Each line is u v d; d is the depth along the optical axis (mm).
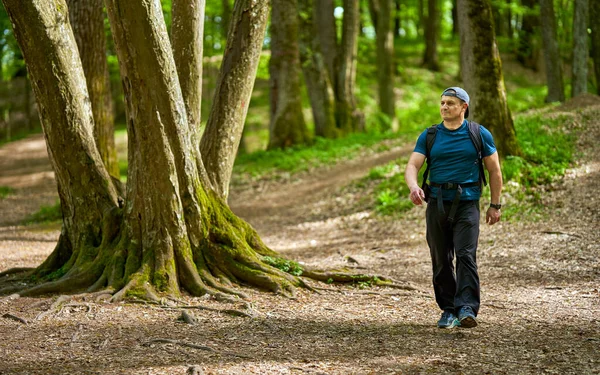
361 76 31719
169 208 6320
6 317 5340
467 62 11773
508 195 10859
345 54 23188
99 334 4777
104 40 12508
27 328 5004
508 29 35625
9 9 6426
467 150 4734
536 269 7543
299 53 22703
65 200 7090
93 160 6996
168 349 4309
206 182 6727
